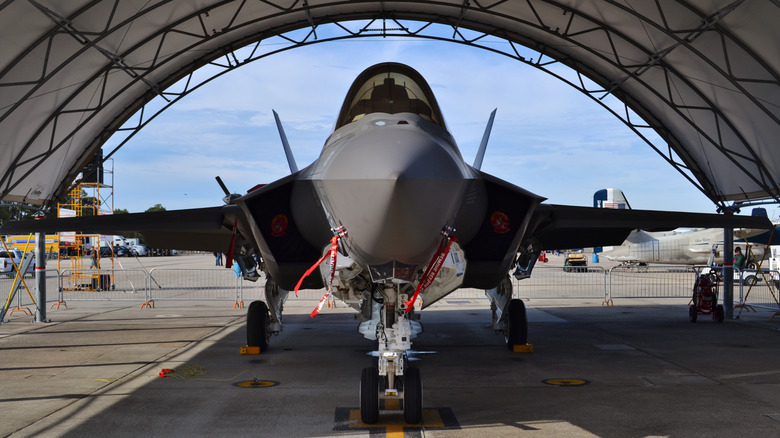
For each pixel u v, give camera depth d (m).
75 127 14.26
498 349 10.01
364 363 8.87
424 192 3.79
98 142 15.49
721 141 14.15
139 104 15.59
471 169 5.75
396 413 5.96
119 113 15.45
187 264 48.12
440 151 4.18
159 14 12.49
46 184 14.77
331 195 4.09
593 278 31.41
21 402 6.61
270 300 9.18
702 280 13.51
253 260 9.17
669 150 16.28
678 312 15.86
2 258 32.72
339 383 7.52
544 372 8.11
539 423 5.72
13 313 15.72
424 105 6.04
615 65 14.10
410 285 5.80
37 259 13.77
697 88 13.71
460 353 9.62
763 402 6.46
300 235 5.96
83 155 15.44
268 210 5.98
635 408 6.23
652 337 11.33
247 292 22.95
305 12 15.24
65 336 11.63
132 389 7.21
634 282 28.11
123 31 12.46
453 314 15.45
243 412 6.16
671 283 27.33
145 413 6.14
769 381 7.50
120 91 13.49
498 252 6.19
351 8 15.48
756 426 5.57
